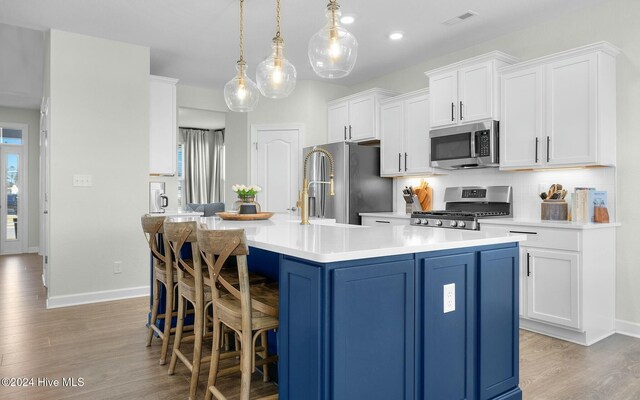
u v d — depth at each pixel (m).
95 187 4.01
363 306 1.51
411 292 1.66
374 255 1.51
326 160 4.98
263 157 5.78
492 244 1.99
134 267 4.23
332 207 4.88
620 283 3.20
